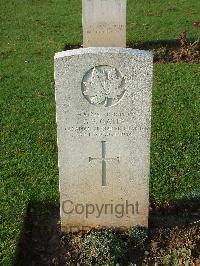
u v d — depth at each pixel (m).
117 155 1.81
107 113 1.73
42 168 2.33
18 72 3.43
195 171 2.29
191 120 2.74
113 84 1.68
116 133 1.77
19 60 3.64
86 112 1.73
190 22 4.44
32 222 2.04
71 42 3.98
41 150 2.48
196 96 3.02
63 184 1.87
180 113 2.81
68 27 4.37
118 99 1.71
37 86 3.20
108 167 1.84
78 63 1.65
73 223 1.96
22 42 4.02
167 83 3.21
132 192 1.89
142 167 1.83
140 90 1.69
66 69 1.66
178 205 2.09
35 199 2.14
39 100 3.01
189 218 2.04
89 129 1.76
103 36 3.46
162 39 3.99
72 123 1.75
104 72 1.67
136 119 1.74
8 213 2.04
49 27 4.39
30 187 2.20
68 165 1.84
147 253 1.85
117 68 1.66
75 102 1.72
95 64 1.65
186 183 2.21
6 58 3.68
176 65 3.50
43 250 1.90
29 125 2.71
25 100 3.01
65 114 1.74
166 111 2.84
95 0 3.33
